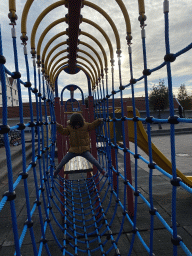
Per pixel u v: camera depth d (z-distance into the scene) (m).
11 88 38.09
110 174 3.29
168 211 3.82
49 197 2.89
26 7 1.82
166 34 1.17
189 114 29.81
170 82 1.18
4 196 1.11
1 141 10.59
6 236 3.21
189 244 2.82
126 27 2.15
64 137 4.89
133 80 1.97
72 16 2.55
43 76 2.93
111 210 3.98
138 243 2.88
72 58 3.93
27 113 24.44
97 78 4.07
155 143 13.40
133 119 2.01
